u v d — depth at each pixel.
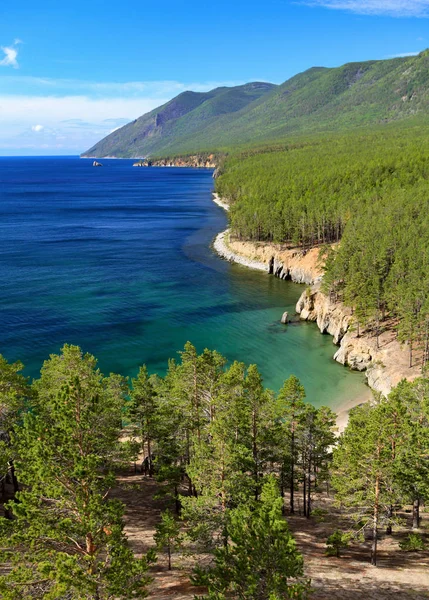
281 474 41.53
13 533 21.42
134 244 162.50
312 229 134.75
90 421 24.94
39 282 118.06
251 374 39.88
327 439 41.41
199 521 29.47
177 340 86.44
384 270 90.44
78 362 41.41
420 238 95.00
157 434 42.00
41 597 20.12
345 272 91.31
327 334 89.75
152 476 48.12
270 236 146.75
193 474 32.12
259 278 126.56
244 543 21.92
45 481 21.08
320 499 46.84
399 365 68.81
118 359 78.31
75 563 19.59
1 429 33.31
